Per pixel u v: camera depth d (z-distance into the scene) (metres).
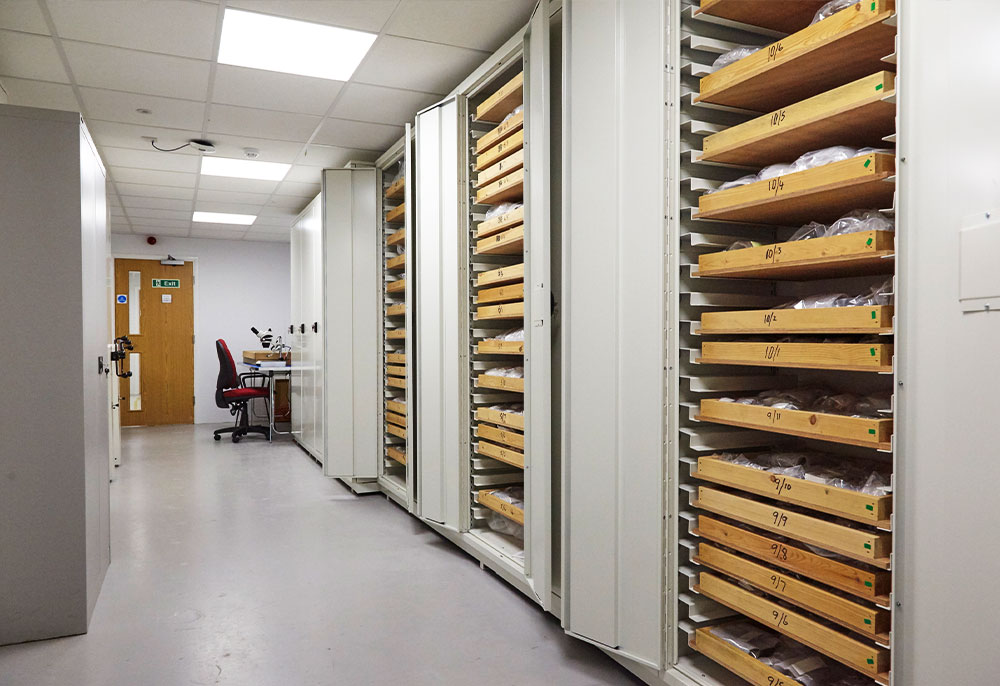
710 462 1.90
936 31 1.29
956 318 1.26
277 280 9.43
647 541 2.03
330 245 4.92
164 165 5.34
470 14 2.90
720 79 1.86
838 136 1.71
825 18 1.62
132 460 6.23
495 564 3.01
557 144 2.65
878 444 1.42
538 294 2.46
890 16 1.41
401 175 4.57
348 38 3.12
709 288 2.06
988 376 1.20
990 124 1.19
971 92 1.23
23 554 2.43
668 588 2.00
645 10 2.01
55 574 2.46
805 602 1.60
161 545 3.60
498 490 3.26
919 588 1.33
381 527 3.98
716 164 2.02
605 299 2.15
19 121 2.41
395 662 2.27
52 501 2.47
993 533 1.20
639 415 2.04
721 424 2.04
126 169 5.46
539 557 2.50
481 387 3.36
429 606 2.76
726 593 1.86
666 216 1.97
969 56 1.23
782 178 1.66
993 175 1.19
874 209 1.63
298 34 3.07
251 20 2.93
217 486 5.11
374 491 4.95
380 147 4.87
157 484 5.17
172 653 2.33
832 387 2.01
